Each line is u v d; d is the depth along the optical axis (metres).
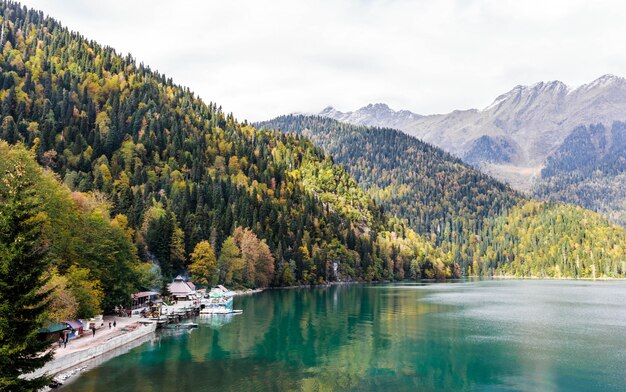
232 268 174.75
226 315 117.25
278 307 135.12
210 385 57.12
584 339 88.44
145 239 146.62
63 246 86.19
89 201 108.31
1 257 37.91
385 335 91.06
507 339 88.06
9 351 36.56
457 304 146.50
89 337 78.19
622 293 193.88
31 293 38.50
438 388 58.38
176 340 84.25
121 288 100.44
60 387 55.44
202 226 184.75
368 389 57.44
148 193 197.00
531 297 173.75
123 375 60.91
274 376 61.72
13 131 190.62
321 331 94.56
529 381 61.78
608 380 62.22
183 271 156.62
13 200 40.25
